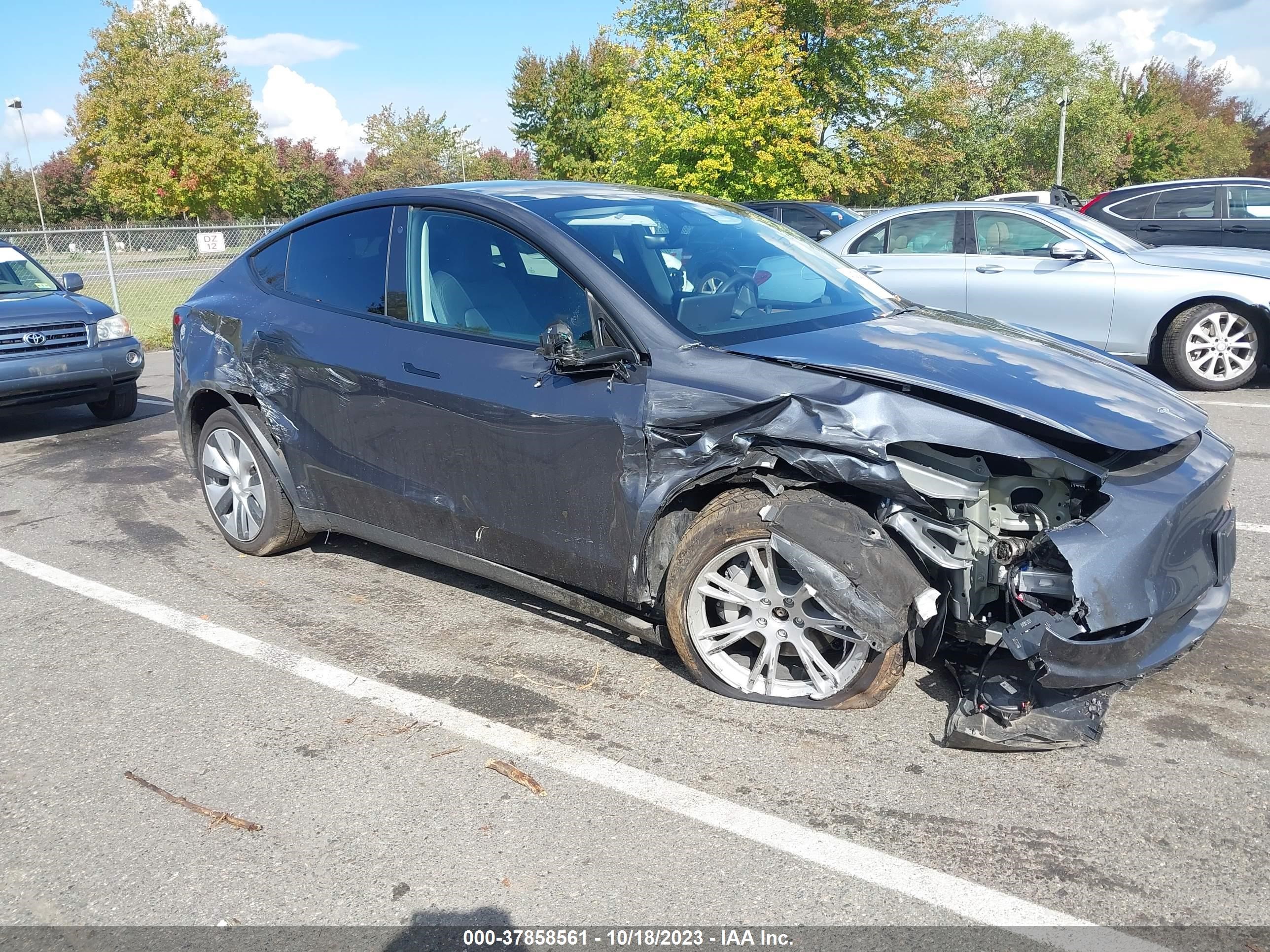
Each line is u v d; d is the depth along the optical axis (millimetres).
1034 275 8594
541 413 3305
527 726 3100
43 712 3268
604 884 2367
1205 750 2885
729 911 2266
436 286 3768
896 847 2475
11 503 5887
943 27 34406
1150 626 2734
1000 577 2854
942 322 3721
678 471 3035
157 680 3480
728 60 23047
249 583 4391
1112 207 12148
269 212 38250
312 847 2533
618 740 3000
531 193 3859
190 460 4934
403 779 2826
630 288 3295
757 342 3201
